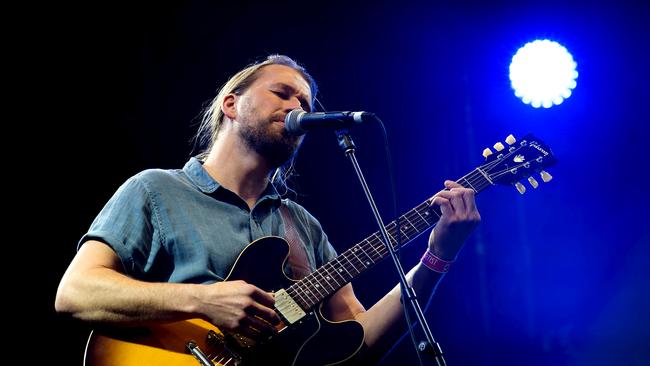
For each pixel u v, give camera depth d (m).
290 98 2.88
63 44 4.74
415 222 2.74
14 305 4.20
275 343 2.41
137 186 2.57
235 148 2.82
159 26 5.01
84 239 2.46
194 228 2.55
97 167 4.63
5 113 4.52
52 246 4.38
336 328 2.52
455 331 5.33
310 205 5.15
